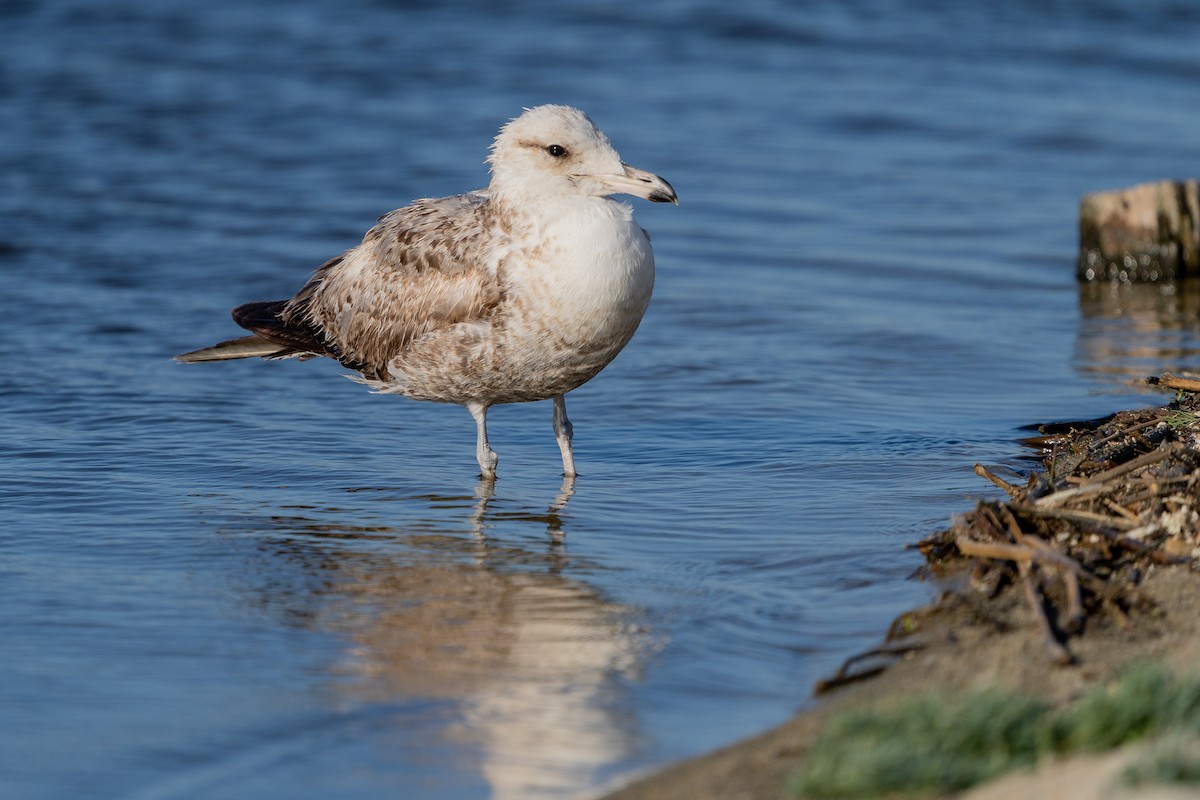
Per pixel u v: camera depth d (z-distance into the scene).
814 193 25.42
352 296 13.23
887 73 33.75
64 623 9.70
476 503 12.42
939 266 21.64
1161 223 21.70
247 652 9.25
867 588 10.20
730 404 15.41
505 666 9.02
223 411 15.09
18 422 14.48
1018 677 8.17
